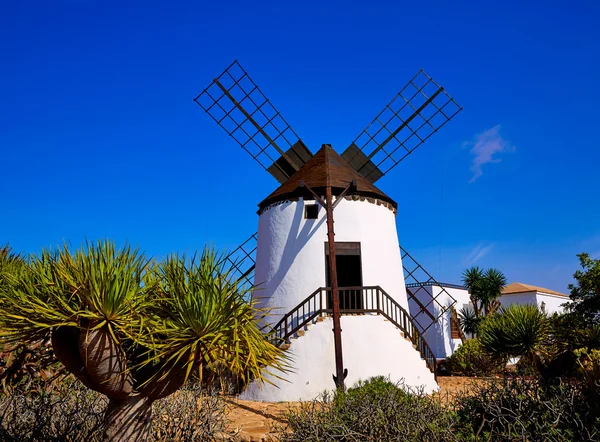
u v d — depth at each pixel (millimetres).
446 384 16719
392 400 6781
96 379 4477
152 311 4902
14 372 7012
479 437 5781
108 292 4430
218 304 4648
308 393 14398
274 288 17328
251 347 4660
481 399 6609
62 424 5988
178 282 4883
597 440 5168
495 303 33906
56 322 4398
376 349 15055
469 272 35719
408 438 5746
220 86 23234
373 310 15469
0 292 4660
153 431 6180
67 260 4699
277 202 18359
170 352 4578
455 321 31750
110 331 4473
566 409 5918
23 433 5664
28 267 4977
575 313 12430
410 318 16328
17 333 4469
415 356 15562
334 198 17672
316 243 17250
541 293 37844
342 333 15000
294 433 6535
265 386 14500
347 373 13906
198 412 6520
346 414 6605
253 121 22984
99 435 5590
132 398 4766
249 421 10164
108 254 4789
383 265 17641
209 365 4684
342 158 21047
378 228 17969
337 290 14383
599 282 12305
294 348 14852
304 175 19141
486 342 12664
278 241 17828
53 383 7516
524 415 5934
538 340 11844
